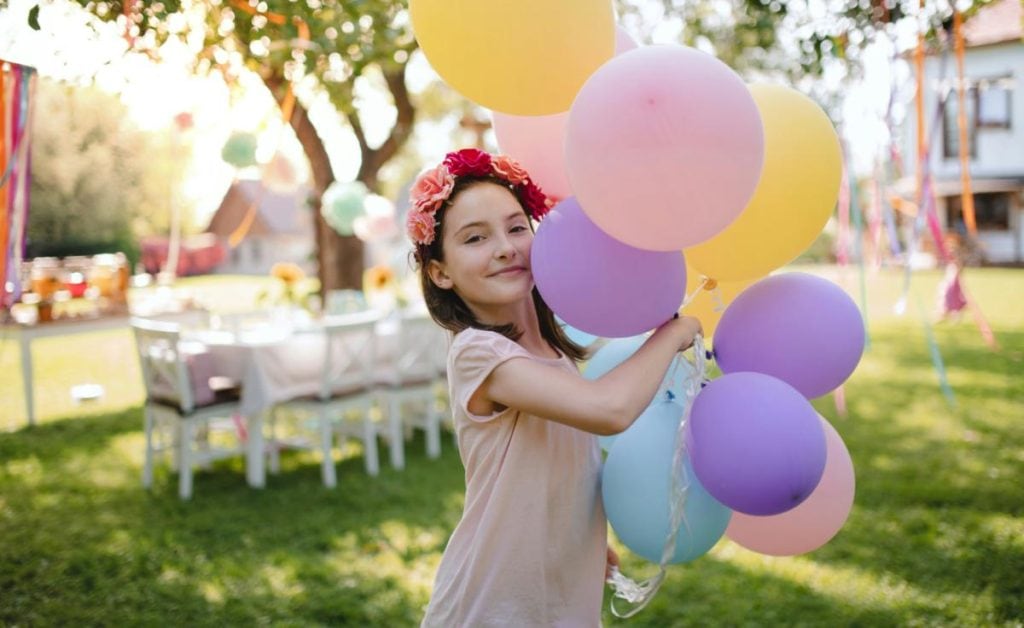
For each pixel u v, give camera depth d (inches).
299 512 148.9
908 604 103.4
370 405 174.4
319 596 112.8
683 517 49.3
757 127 42.7
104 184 735.1
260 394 159.0
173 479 169.9
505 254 48.7
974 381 236.7
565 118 56.9
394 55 138.9
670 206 41.9
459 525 52.1
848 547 122.0
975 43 609.0
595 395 44.2
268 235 1008.9
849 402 221.1
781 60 187.9
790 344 50.3
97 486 165.6
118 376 303.4
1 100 99.2
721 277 54.5
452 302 52.6
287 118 149.6
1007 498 138.9
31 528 140.8
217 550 130.4
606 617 103.3
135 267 765.3
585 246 45.8
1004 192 652.1
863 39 110.4
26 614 108.2
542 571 48.9
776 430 44.7
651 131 40.4
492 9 47.4
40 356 357.1
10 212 103.6
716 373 65.2
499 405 49.8
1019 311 381.4
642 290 45.8
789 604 105.0
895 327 361.1
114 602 112.0
